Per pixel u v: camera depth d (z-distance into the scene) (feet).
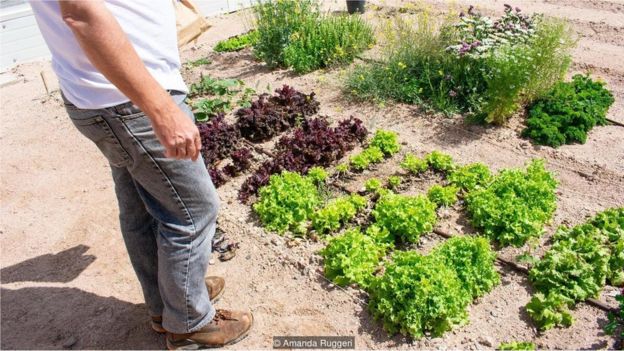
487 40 19.49
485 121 18.62
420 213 13.44
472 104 19.25
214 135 17.56
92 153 18.31
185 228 8.78
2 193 16.20
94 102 7.69
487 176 15.21
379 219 13.74
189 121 7.52
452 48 19.84
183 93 8.80
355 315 11.41
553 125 17.67
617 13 28.78
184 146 7.45
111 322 11.45
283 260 12.91
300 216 13.99
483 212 13.57
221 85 21.39
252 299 11.96
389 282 11.13
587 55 23.72
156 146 7.99
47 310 11.77
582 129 17.72
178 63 8.76
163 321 9.93
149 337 11.07
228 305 11.82
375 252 12.60
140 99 6.99
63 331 11.24
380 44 24.81
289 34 24.30
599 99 19.11
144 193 8.82
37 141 19.17
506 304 11.62
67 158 18.04
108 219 14.88
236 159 16.57
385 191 14.76
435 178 15.88
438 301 10.63
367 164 16.46
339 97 21.21
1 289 12.39
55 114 21.16
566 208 14.35
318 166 16.65
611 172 15.72
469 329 11.00
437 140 17.88
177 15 11.30
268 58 24.39
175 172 8.21
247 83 23.02
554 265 11.89
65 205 15.56
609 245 12.67
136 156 8.03
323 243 13.51
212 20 32.37
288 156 16.38
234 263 13.01
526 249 13.00
